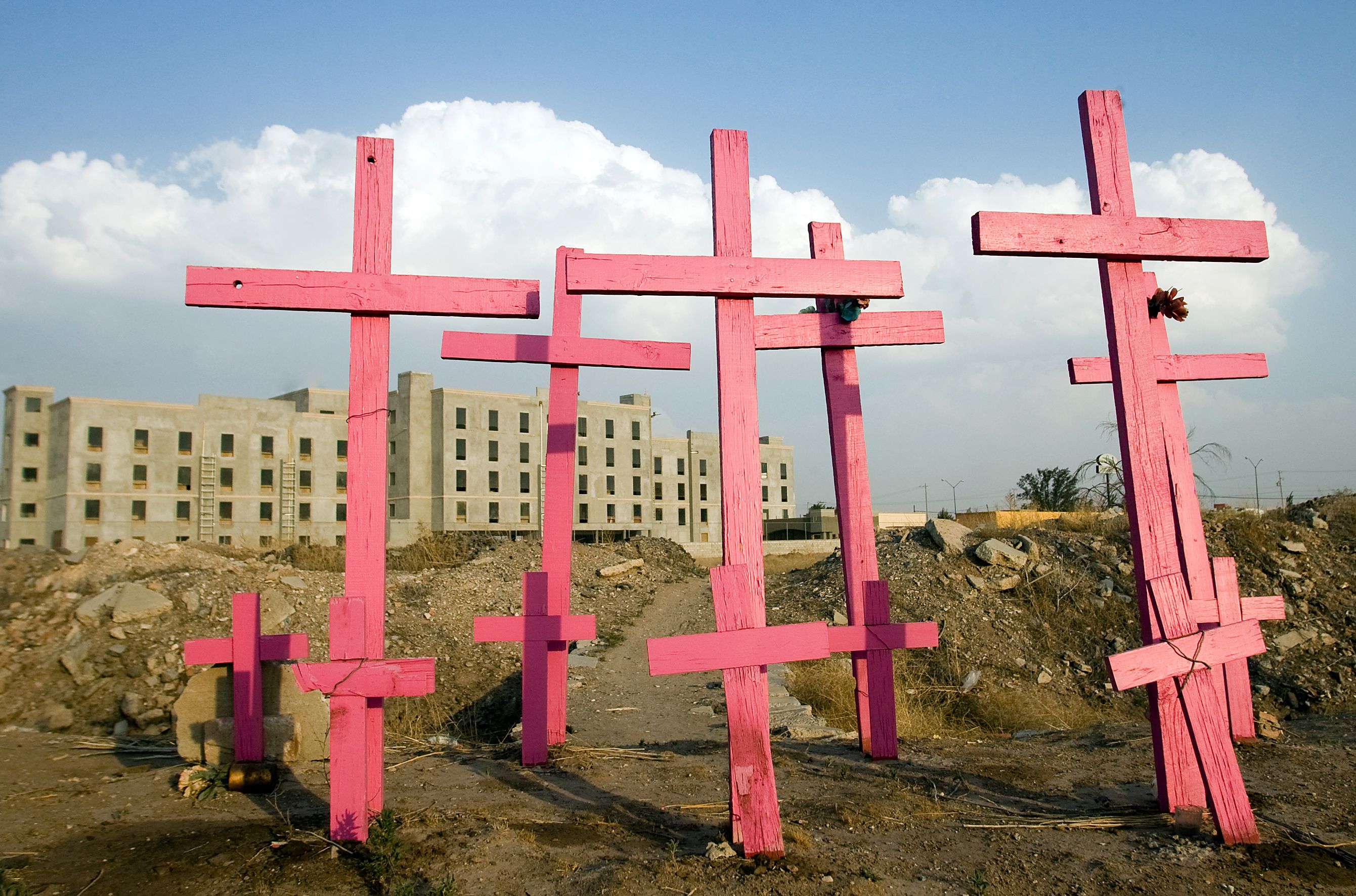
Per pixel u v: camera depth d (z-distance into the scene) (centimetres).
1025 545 1603
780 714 948
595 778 688
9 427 4334
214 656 651
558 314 805
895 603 1473
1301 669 1203
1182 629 494
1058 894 434
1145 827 525
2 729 942
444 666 1278
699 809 583
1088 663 1331
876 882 443
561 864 470
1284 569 1454
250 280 510
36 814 566
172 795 613
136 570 1282
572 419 802
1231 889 435
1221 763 493
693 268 493
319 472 4709
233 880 446
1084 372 768
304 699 723
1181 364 718
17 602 1198
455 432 5009
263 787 625
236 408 4516
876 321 748
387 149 543
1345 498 1684
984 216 494
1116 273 518
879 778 677
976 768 707
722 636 471
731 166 515
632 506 5703
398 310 523
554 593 784
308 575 1434
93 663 1062
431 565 2266
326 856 474
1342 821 533
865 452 764
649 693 1132
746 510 484
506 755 783
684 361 788
